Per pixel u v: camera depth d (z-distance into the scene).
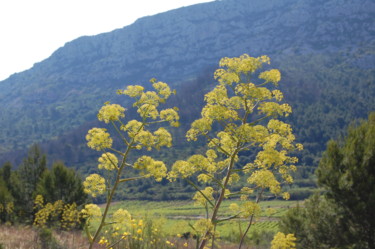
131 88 4.91
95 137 4.65
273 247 8.60
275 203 94.62
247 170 6.13
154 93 4.92
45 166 29.16
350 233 14.46
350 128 16.14
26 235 12.74
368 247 14.02
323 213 15.75
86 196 25.08
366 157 14.05
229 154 6.00
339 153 15.08
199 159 5.99
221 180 6.16
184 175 5.89
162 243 9.88
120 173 4.62
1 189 23.89
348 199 14.15
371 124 15.72
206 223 5.39
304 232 17.09
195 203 6.72
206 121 6.12
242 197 8.62
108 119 4.77
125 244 8.54
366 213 13.80
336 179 14.53
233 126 5.93
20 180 27.80
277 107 5.88
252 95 5.74
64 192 24.48
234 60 6.02
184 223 11.63
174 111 4.93
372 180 13.80
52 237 11.84
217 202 5.82
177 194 117.31
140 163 4.61
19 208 24.00
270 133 6.23
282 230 18.83
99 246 11.12
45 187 24.50
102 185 4.67
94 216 4.63
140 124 4.88
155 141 4.70
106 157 4.79
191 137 6.20
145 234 10.05
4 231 13.77
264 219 72.56
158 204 110.31
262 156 6.04
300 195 97.19
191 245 10.41
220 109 5.84
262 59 5.92
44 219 13.16
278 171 8.09
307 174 116.50
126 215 4.59
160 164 4.73
